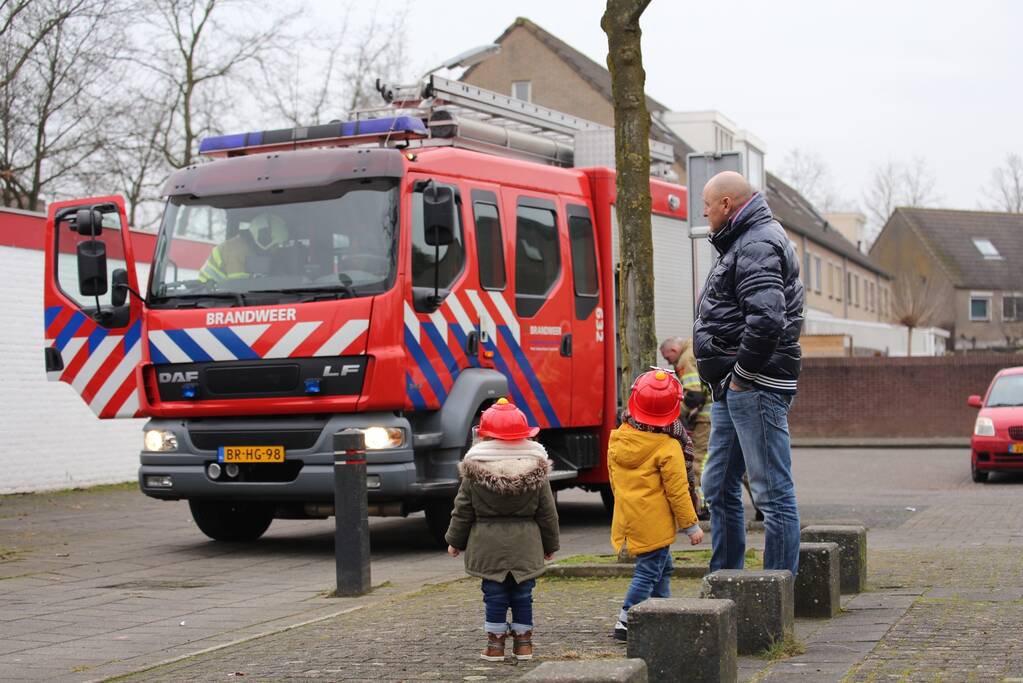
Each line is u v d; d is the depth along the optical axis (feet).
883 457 92.58
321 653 22.20
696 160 38.24
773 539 22.18
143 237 61.52
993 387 71.31
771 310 21.27
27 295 57.26
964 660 19.24
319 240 36.96
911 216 250.78
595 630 23.16
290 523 48.24
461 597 28.14
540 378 41.68
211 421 37.76
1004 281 241.14
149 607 28.89
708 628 17.31
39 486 58.08
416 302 36.68
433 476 37.60
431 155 38.29
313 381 36.04
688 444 21.83
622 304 31.60
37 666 22.58
